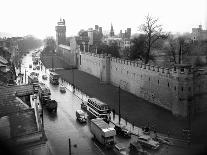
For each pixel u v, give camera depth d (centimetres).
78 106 7556
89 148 4819
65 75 12950
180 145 4634
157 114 6575
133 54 10906
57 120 6362
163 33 11100
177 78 6334
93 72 12638
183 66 6306
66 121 6294
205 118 5934
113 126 5834
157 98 7331
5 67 7281
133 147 4575
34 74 12356
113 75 10262
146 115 6512
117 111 6894
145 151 4466
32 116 2733
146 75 7838
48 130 5700
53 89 9825
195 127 5428
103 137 4831
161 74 7069
